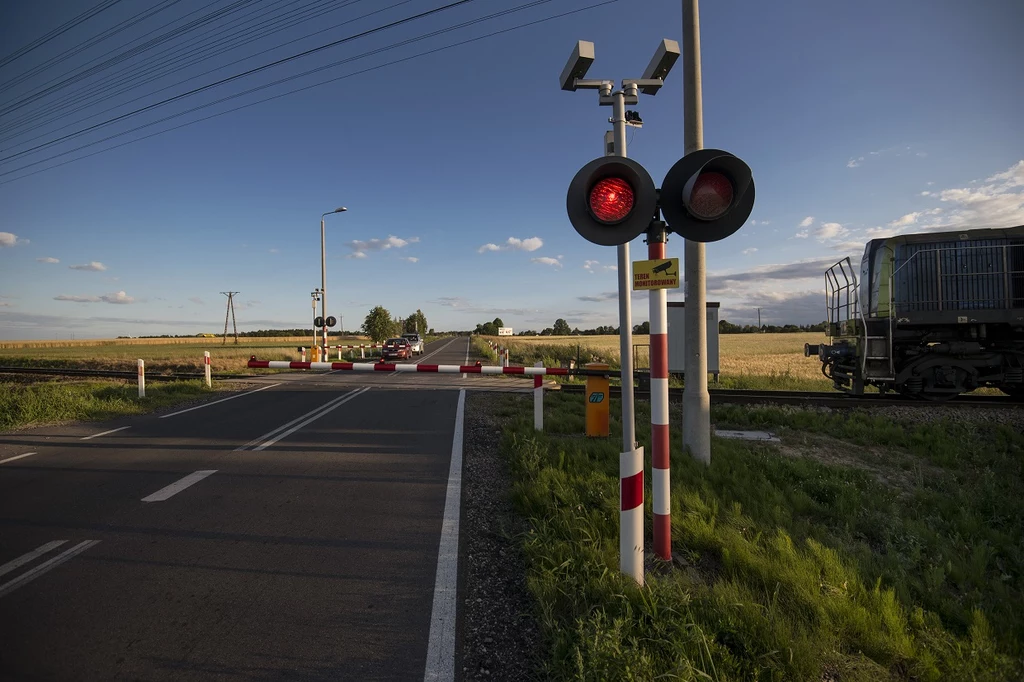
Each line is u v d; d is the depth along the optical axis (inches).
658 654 102.7
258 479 240.8
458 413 433.4
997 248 390.0
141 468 261.1
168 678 101.9
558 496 193.2
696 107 265.6
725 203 124.6
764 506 198.5
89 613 125.8
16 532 176.9
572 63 134.4
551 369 325.7
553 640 109.7
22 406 423.5
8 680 100.6
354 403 501.7
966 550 182.4
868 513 207.6
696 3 264.5
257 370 975.6
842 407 406.6
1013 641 124.6
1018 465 279.1
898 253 411.8
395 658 108.7
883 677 109.9
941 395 412.2
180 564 152.7
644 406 422.9
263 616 124.8
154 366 1128.2
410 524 184.5
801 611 127.0
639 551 129.2
